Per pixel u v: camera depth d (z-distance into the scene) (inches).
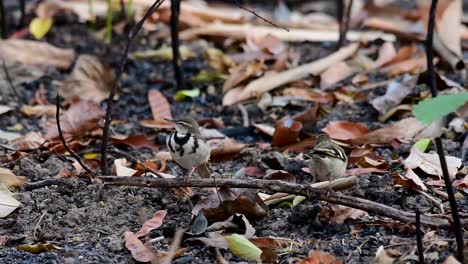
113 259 324.2
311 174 374.9
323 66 559.2
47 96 552.7
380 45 639.1
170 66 611.2
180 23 663.8
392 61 577.0
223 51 637.9
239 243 317.7
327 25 703.1
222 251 325.1
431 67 303.1
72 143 451.8
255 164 416.5
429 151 423.8
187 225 350.0
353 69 578.6
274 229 343.6
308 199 361.7
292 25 690.8
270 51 591.2
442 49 565.6
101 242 339.3
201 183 354.9
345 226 338.6
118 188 379.6
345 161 356.8
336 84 548.4
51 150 437.7
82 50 633.6
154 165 414.3
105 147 385.7
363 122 489.1
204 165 370.6
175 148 357.7
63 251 331.0
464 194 367.6
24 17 659.4
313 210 345.4
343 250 318.7
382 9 714.8
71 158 439.8
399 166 401.4
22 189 386.3
